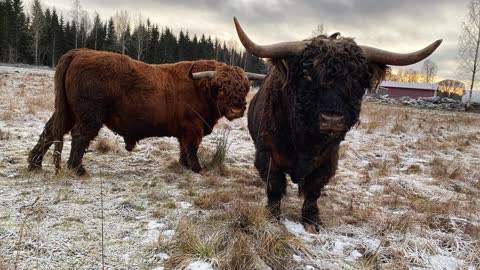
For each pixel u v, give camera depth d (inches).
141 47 2620.6
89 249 126.7
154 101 223.8
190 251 124.3
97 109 208.7
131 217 157.3
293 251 131.2
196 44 2923.2
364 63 131.3
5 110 397.1
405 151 366.3
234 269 116.3
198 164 248.2
